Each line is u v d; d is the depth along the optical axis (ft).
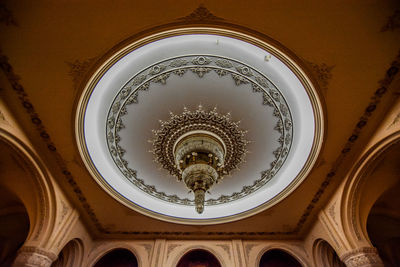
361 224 13.70
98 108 12.47
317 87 10.50
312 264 16.89
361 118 11.33
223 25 9.27
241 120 13.71
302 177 14.01
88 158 13.23
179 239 18.37
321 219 15.64
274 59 11.27
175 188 16.40
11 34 8.80
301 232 17.76
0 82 9.98
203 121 13.80
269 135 14.05
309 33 9.16
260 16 8.93
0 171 13.14
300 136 13.66
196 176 12.75
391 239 18.75
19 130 11.35
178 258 17.10
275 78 12.02
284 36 9.32
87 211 15.88
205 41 11.09
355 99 10.73
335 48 9.44
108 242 17.94
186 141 14.05
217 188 16.52
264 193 16.51
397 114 10.73
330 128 11.78
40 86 10.21
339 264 16.75
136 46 9.82
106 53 9.66
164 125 13.82
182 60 11.84
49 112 11.05
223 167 14.02
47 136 11.91
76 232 15.78
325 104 10.96
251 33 9.39
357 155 12.78
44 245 12.80
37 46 9.18
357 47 9.32
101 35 9.20
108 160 14.60
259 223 17.21
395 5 8.28
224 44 11.18
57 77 10.05
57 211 13.67
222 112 13.55
